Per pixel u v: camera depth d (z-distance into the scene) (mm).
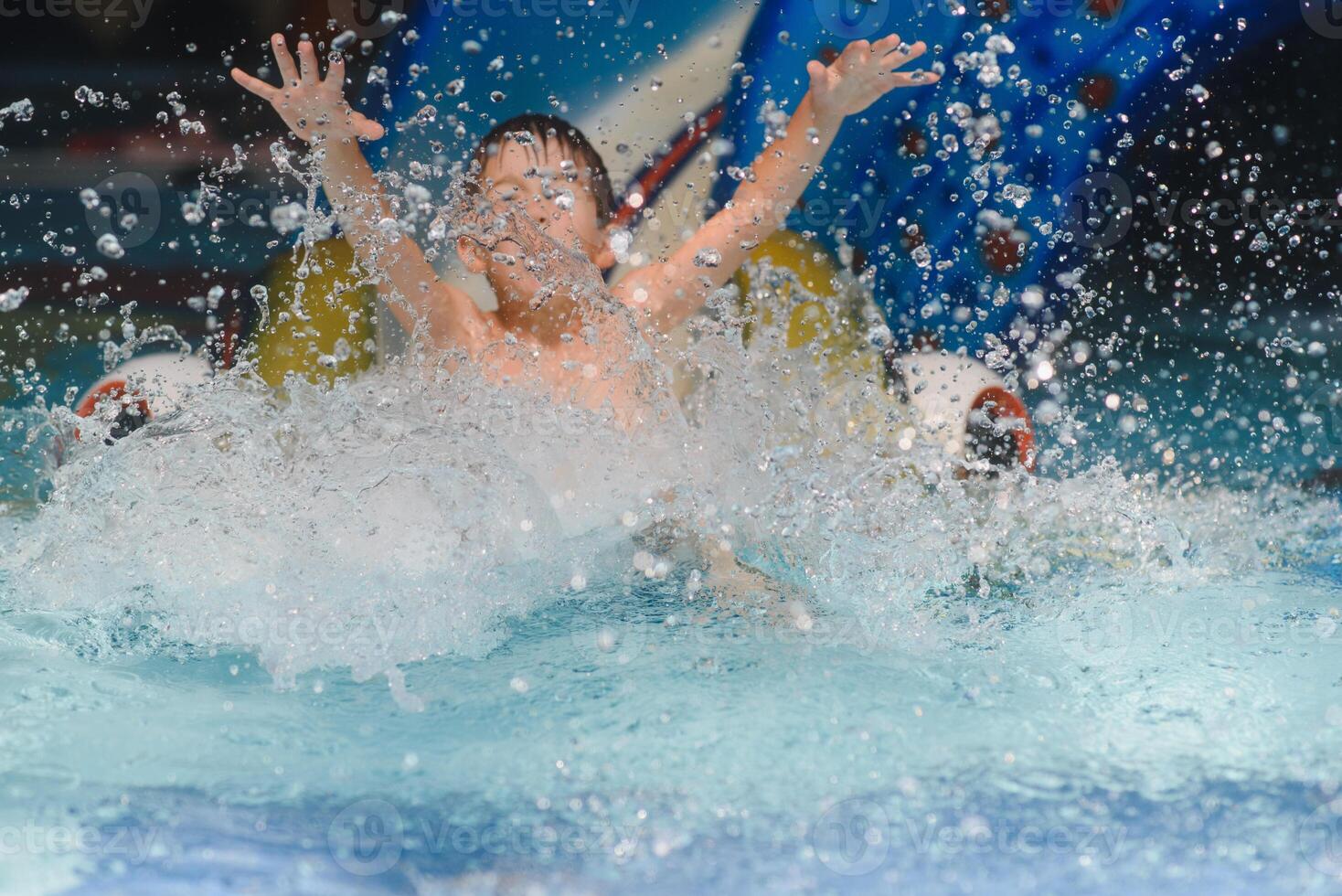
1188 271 6203
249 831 1604
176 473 2840
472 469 2822
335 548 2637
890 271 5414
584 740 1905
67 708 2029
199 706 2049
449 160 5219
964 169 5559
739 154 5242
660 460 3162
